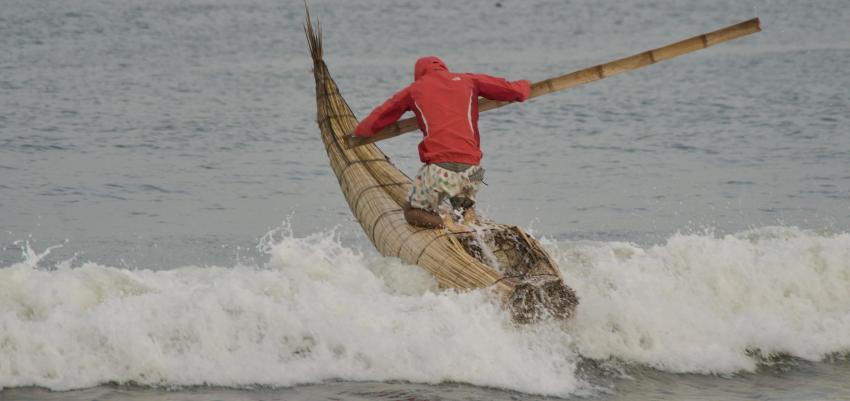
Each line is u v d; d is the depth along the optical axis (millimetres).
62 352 22672
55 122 64438
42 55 96750
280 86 82562
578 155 57125
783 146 58719
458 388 22641
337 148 34125
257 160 55094
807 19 135625
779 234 34562
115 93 76875
